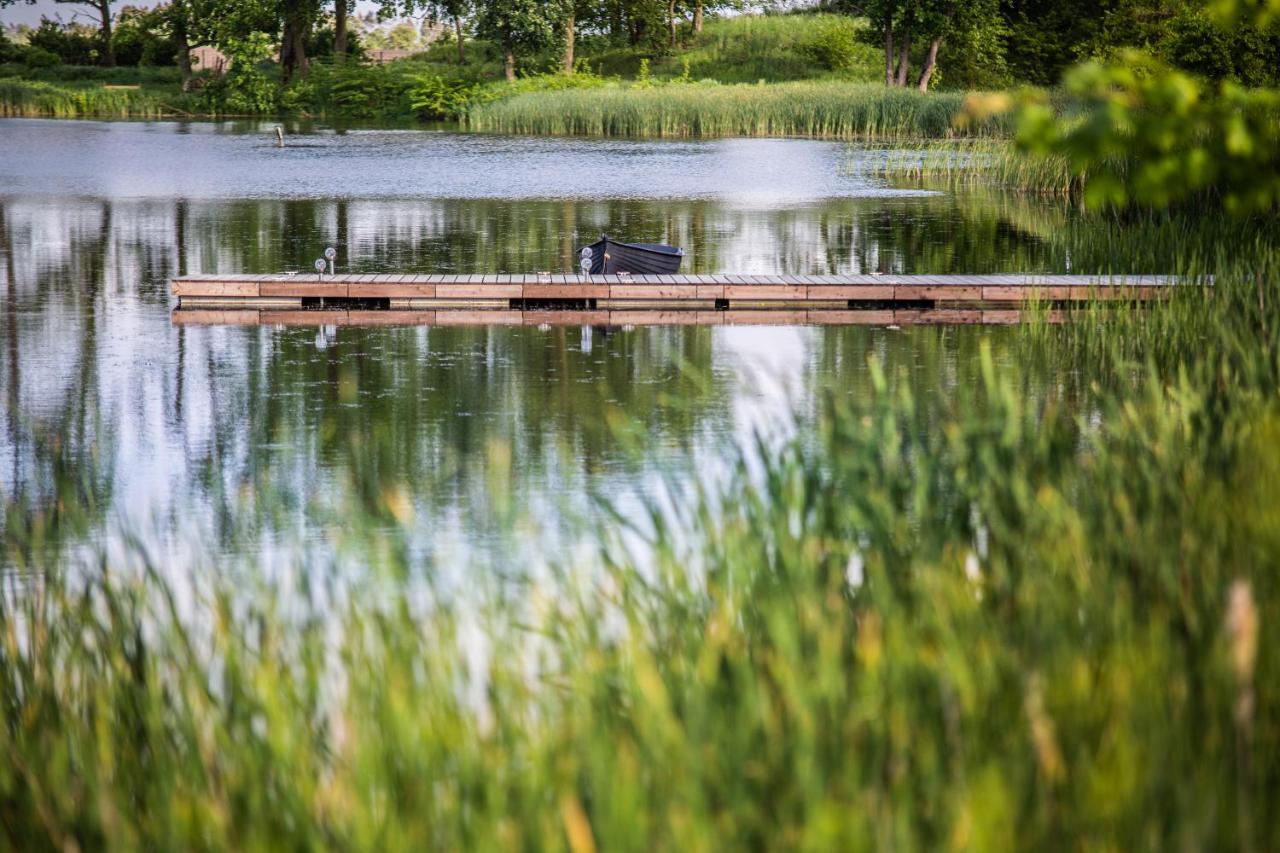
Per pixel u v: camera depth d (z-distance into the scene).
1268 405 10.55
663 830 4.72
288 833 5.26
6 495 13.21
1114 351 16.80
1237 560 6.76
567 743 5.46
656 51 115.12
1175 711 5.33
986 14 99.06
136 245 32.28
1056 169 44.19
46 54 114.69
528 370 19.14
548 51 107.25
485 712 6.61
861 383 18.03
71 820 5.52
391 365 19.48
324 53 116.38
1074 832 4.66
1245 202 7.05
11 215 38.06
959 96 78.06
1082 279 25.03
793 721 5.27
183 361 19.73
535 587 7.48
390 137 75.56
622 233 35.16
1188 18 66.38
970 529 8.20
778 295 24.88
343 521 11.94
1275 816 4.89
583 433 15.39
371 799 5.28
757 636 6.46
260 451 14.79
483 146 68.56
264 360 19.81
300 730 5.93
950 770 5.06
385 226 36.34
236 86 97.62
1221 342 16.08
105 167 54.72
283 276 25.02
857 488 8.07
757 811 4.76
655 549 7.77
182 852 5.21
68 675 6.84
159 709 6.14
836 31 108.69
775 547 7.44
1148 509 8.04
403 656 6.27
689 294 24.83
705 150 65.44
